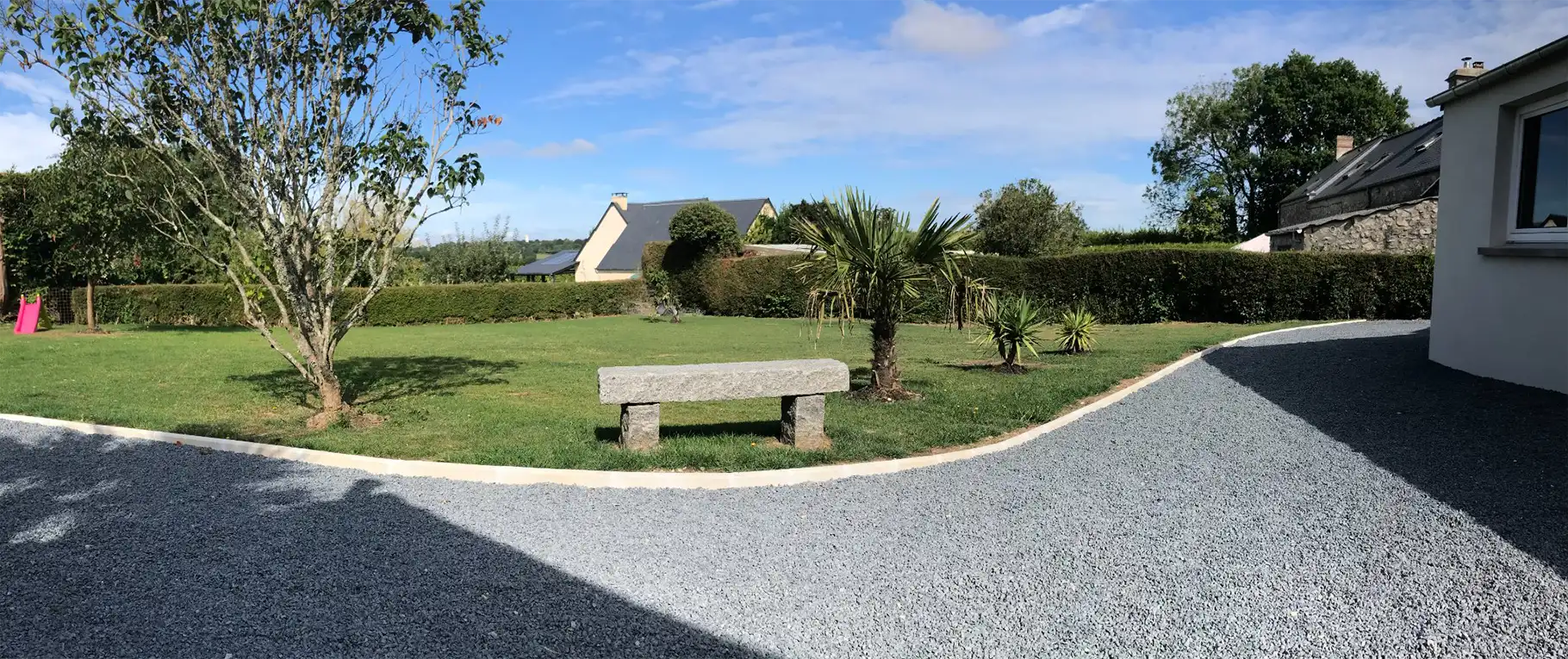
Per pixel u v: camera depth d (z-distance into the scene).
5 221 19.25
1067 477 4.75
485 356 12.53
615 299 27.09
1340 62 44.06
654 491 4.56
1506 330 6.45
